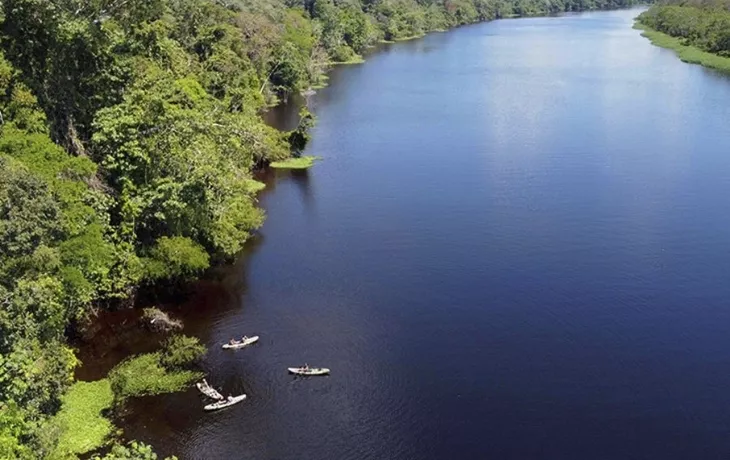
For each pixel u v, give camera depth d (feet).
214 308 211.61
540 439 158.20
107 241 199.93
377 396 172.76
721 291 220.23
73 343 191.21
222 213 239.91
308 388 175.63
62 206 173.99
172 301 214.69
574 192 306.35
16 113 187.52
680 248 249.96
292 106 485.15
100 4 240.73
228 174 248.32
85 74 219.20
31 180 153.58
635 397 171.63
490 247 252.42
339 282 228.22
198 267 214.28
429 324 203.82
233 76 381.19
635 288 222.07
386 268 237.45
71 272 167.94
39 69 205.46
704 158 352.49
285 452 154.92
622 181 319.47
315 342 194.49
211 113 274.16
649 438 158.20
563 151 368.07
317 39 654.12
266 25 508.12
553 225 270.87
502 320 205.46
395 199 302.04
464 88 553.64
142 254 215.72
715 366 183.21
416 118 448.65
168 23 364.17
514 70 639.76
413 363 185.47
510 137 398.01
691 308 210.59
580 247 251.39
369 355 188.75
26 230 146.82
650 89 532.73
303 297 218.79
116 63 227.61
